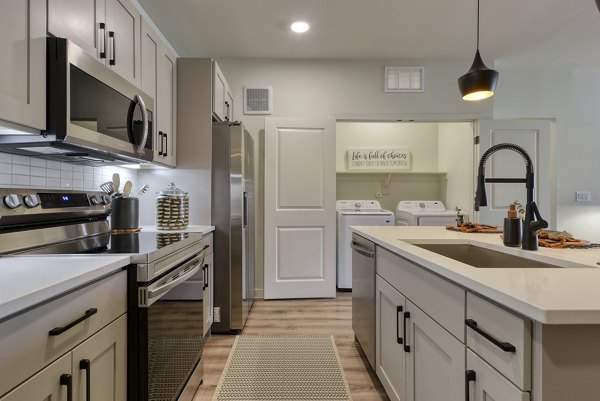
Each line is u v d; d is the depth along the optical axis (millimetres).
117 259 1190
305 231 3688
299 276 3688
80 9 1489
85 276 987
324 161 3705
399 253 1541
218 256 2762
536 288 845
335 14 2824
